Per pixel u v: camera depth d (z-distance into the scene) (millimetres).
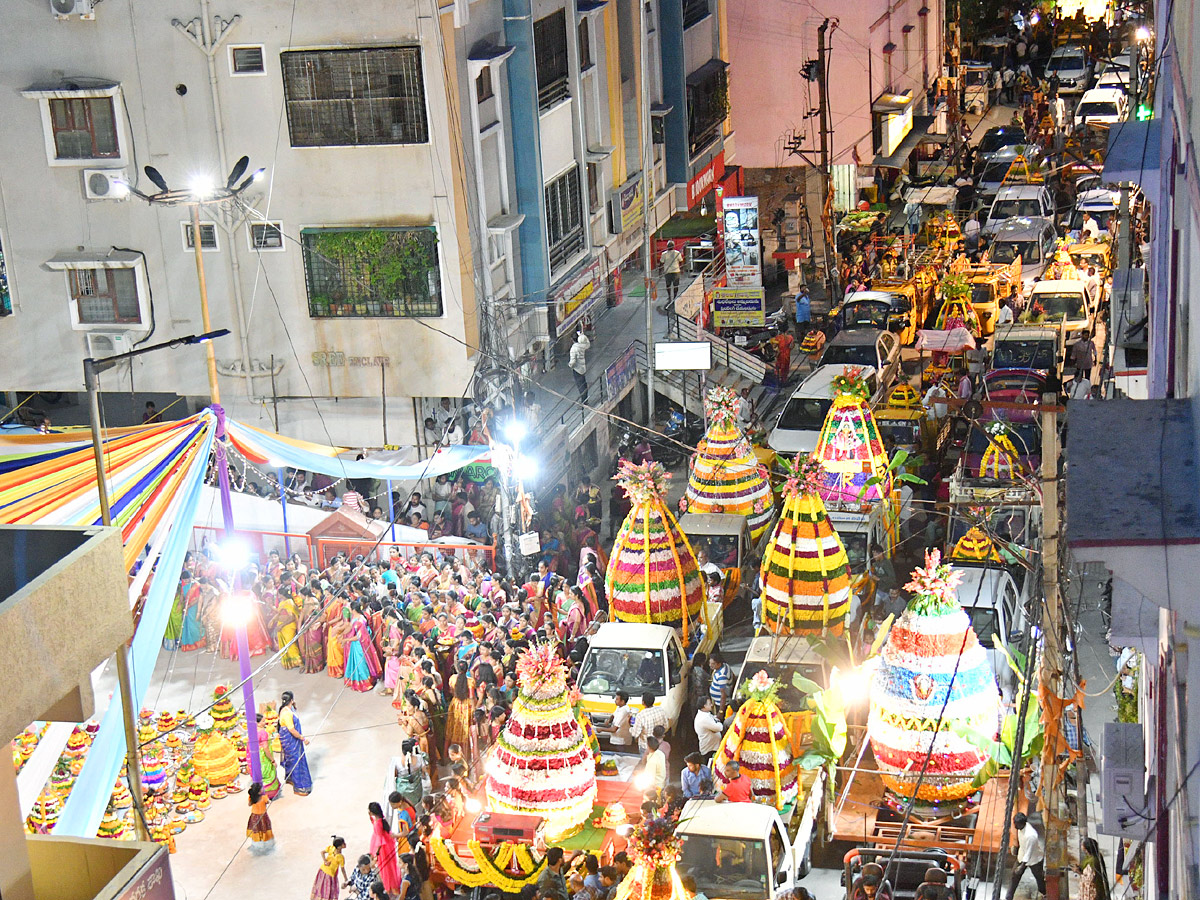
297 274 28188
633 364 34156
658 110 41375
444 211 27375
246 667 19578
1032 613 14328
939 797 16812
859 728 18734
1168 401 6367
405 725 19953
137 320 29031
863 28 48312
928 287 38969
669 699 20047
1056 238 40594
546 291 31906
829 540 21453
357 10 26500
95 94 27688
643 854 12688
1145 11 27375
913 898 15852
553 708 17297
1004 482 24516
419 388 28453
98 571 6840
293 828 19109
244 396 29141
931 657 16703
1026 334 31781
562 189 33844
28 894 6875
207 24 27062
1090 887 13289
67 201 28625
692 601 22031
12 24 27844
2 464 19234
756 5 48781
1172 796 6758
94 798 15133
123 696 11094
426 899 16406
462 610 22078
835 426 25094
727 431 25938
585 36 36125
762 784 17281
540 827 16641
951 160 52094
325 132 27281
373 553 25141
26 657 6363
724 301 37469
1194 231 5859
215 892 17656
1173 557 5578
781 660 19859
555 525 27031
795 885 15727
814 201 48312
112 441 19266
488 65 29484
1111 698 20250
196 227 20125
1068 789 16969
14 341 29500
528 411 28891
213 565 24703
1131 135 9430
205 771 19734
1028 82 60688
